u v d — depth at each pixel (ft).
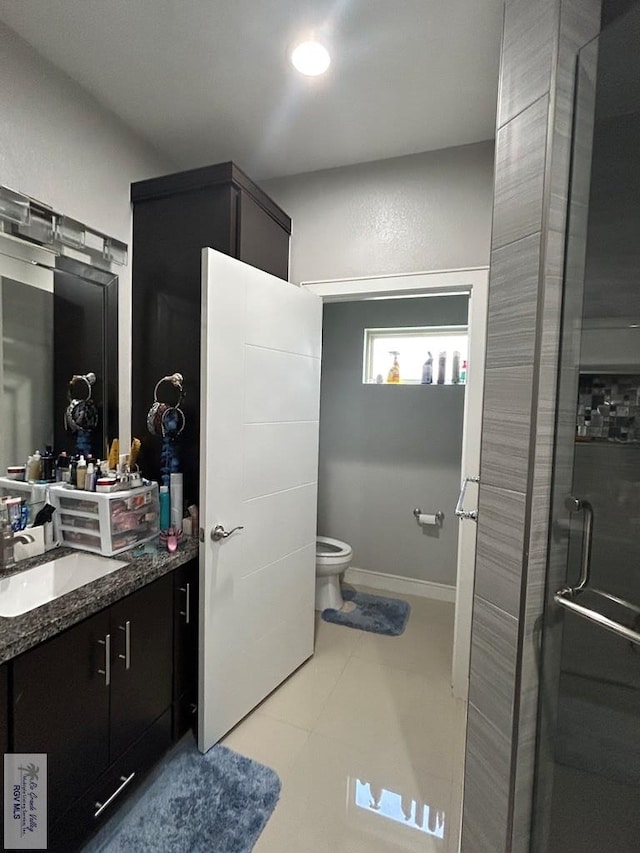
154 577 4.86
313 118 6.16
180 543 5.54
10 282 5.14
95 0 4.36
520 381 3.48
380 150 6.86
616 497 3.48
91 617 4.12
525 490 3.43
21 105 4.96
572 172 3.30
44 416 5.58
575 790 3.66
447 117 6.05
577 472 3.46
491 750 3.78
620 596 3.50
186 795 4.85
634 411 3.47
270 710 6.34
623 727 3.51
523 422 3.45
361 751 5.58
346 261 7.34
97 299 6.07
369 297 7.45
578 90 3.27
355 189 7.28
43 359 5.53
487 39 4.70
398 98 5.70
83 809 4.09
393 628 8.74
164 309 6.31
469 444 6.73
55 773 3.79
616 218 3.41
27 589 4.68
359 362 10.95
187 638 5.59
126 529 5.32
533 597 3.46
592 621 3.26
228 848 4.31
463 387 10.03
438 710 6.39
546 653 3.54
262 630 6.38
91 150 5.82
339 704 6.48
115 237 6.23
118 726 4.49
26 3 4.41
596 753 3.61
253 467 6.03
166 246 6.26
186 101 5.88
